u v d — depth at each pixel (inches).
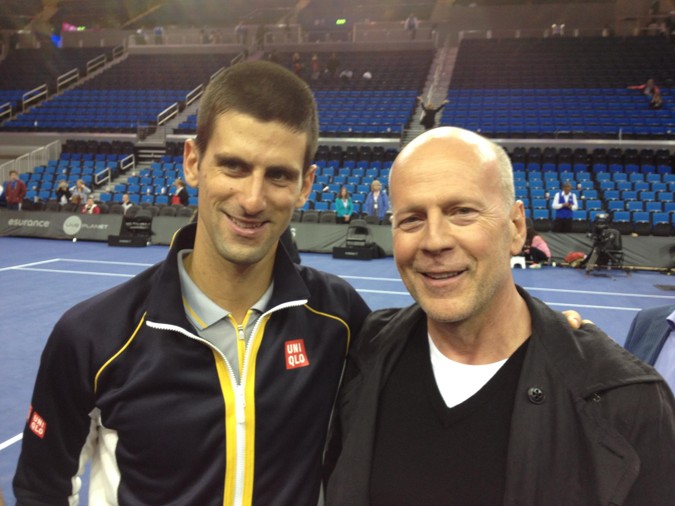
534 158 569.3
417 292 44.7
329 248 456.8
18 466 51.4
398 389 47.8
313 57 858.1
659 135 593.6
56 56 1003.9
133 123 762.2
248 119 42.3
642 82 735.1
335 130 692.1
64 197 558.9
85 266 377.1
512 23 948.0
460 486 42.4
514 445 40.9
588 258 397.4
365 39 981.2
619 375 41.0
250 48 978.1
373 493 44.9
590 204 463.2
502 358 45.6
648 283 345.1
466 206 42.0
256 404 47.8
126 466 46.4
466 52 860.0
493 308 44.5
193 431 45.6
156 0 1166.3
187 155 47.6
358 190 530.9
